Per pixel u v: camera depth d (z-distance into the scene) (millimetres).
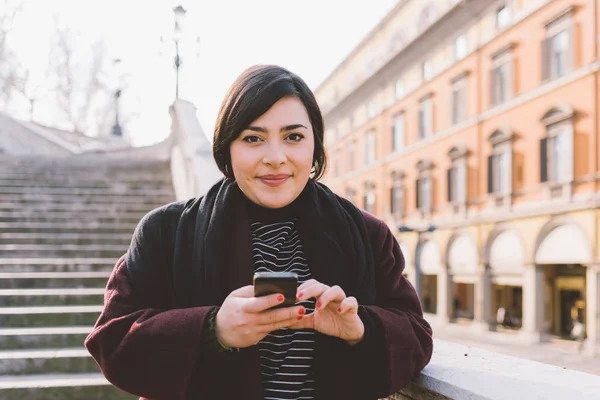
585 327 18578
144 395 1191
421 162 26281
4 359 3504
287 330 1307
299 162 1259
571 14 17312
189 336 1122
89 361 3615
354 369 1310
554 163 18250
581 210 16906
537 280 19109
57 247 5844
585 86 16734
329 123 39250
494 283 21500
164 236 1333
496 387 1263
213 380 1220
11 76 33281
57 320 4254
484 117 21734
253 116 1228
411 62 27531
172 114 9633
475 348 1854
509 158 20281
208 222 1302
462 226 23281
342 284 1321
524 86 19594
